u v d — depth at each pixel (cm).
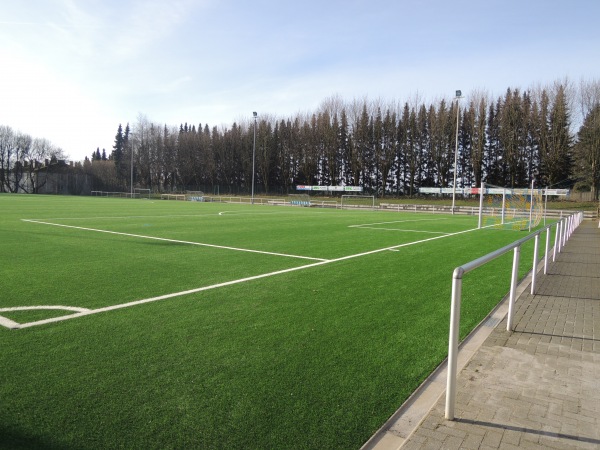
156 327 444
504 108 5403
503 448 250
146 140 8331
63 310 495
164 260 857
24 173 7894
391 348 405
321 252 1020
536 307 573
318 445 247
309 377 336
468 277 772
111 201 4362
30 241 1091
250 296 584
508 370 364
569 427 275
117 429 256
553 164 4875
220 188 7862
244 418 272
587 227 2295
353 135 6500
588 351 412
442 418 283
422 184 6219
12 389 302
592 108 4694
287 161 7225
